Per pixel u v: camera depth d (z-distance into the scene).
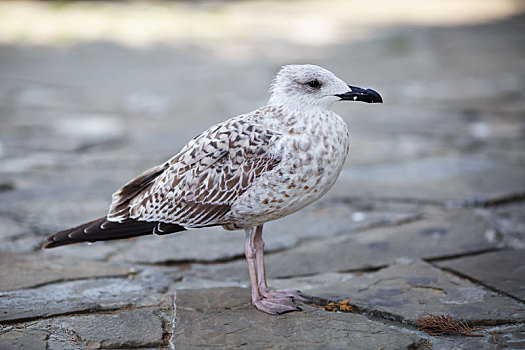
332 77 4.35
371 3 34.91
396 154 9.14
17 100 12.80
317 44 20.56
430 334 4.10
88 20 25.48
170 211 4.39
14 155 9.08
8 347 3.89
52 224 6.38
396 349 3.83
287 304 4.45
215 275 5.24
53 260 5.49
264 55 18.50
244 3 33.41
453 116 11.40
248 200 4.26
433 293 4.73
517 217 6.55
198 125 10.84
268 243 5.93
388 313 4.36
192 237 6.12
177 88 14.13
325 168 4.26
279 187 4.22
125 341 3.99
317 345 3.88
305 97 4.32
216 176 4.29
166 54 18.92
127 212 4.50
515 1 35.06
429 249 5.66
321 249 5.77
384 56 18.20
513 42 20.62
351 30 24.02
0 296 4.68
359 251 5.68
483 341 3.97
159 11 28.81
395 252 5.62
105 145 9.73
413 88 13.91
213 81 14.88
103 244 5.93
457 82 14.44
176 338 4.00
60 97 13.17
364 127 10.89
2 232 6.12
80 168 8.51
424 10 31.53
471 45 20.17
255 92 13.52
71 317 4.36
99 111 12.00
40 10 27.41
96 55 18.62
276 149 4.21
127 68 16.67
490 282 4.86
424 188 7.49
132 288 4.93
